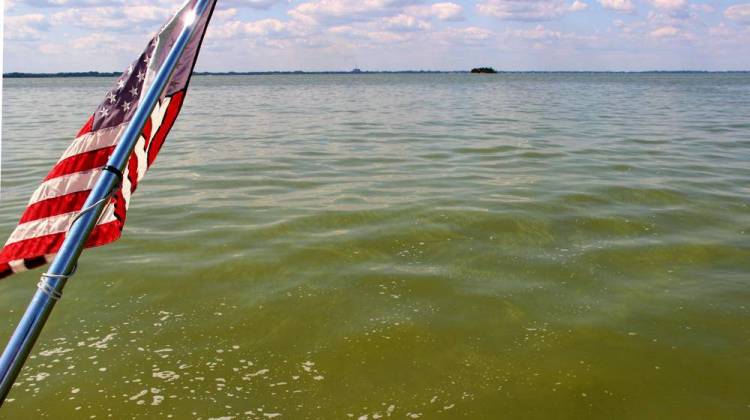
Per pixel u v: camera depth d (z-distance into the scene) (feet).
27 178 35.86
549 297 17.75
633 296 17.81
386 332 15.52
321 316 16.44
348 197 29.91
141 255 21.18
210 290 18.17
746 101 121.49
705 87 224.53
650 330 15.65
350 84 321.52
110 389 12.88
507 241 22.72
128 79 9.07
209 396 12.68
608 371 13.70
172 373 13.56
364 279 19.03
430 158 42.83
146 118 7.64
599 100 128.26
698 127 64.34
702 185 31.91
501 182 33.30
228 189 32.32
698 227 24.25
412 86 260.21
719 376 13.46
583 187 31.58
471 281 18.93
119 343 14.88
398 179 34.71
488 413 12.16
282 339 15.20
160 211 27.45
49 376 13.35
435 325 15.92
